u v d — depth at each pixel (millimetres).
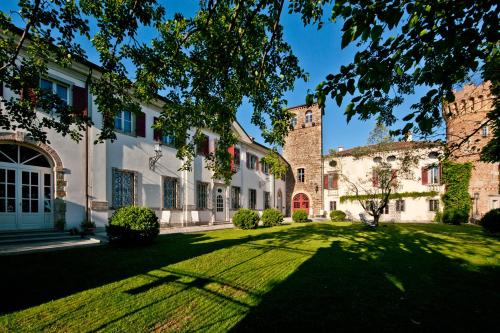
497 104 6590
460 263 6469
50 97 5586
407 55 2525
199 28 4898
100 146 10969
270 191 25500
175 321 3471
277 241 9836
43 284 4770
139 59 5254
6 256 6766
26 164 9234
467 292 4508
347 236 11391
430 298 4234
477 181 20703
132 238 8289
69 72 10055
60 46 4973
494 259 6938
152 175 13453
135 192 12547
